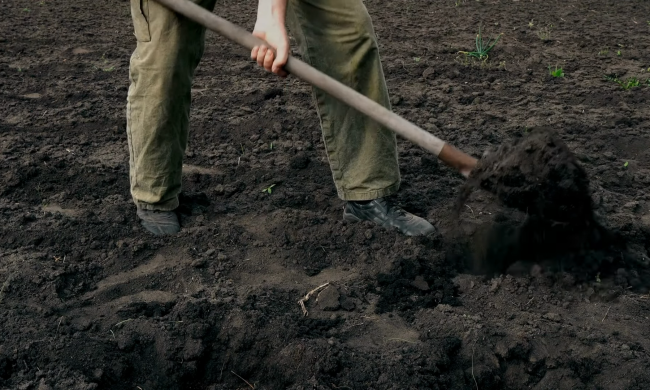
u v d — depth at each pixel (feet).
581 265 9.63
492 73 17.95
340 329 8.73
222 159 13.20
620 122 14.97
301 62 8.92
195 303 8.77
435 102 16.12
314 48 9.78
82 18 22.72
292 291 9.37
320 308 9.08
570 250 9.67
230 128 14.62
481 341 8.45
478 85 17.15
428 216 11.05
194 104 15.89
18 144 13.34
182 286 9.39
